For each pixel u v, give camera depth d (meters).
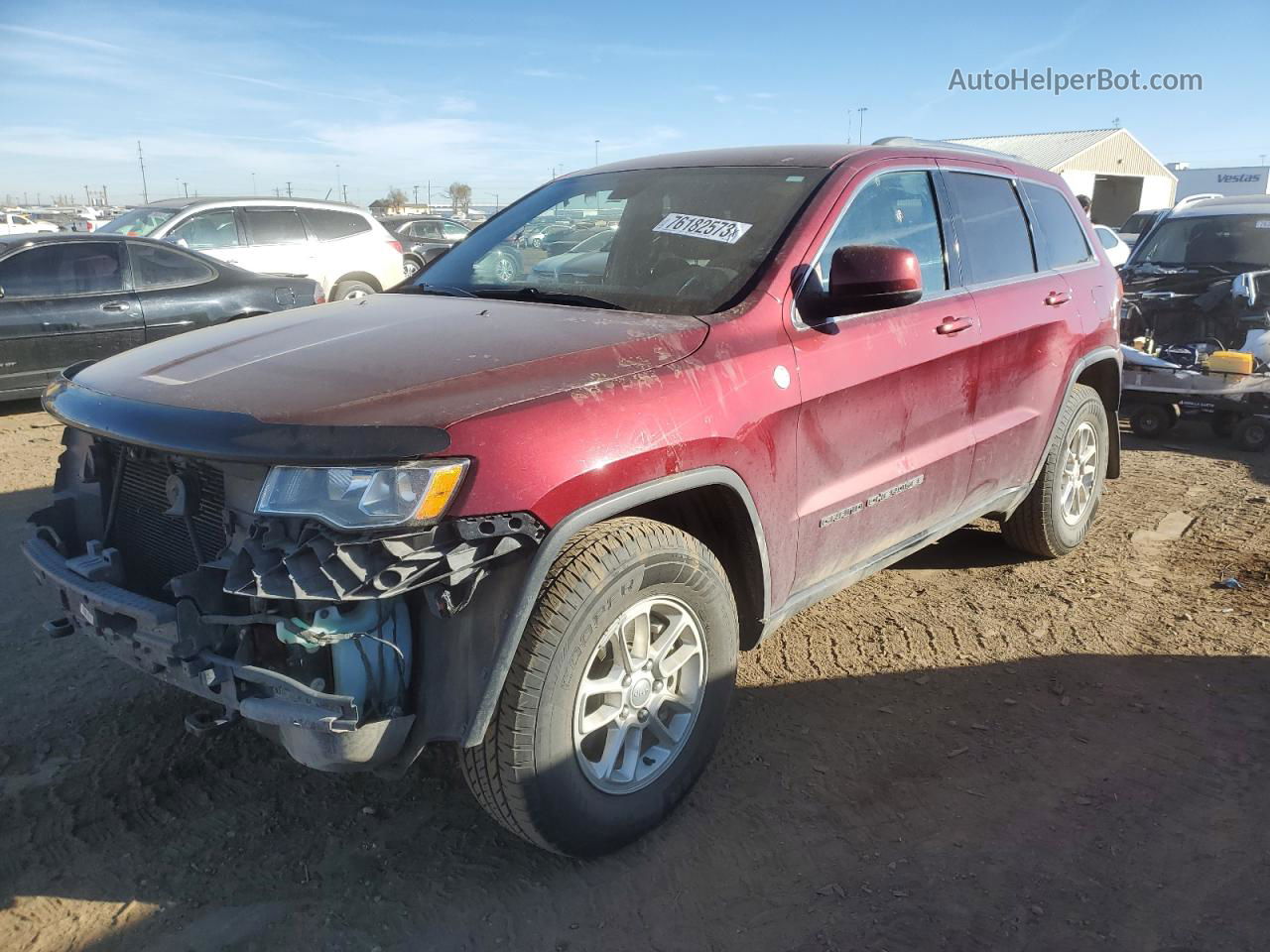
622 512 2.43
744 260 3.06
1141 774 3.01
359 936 2.36
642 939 2.37
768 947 2.33
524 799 2.34
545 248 3.53
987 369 3.77
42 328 7.46
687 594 2.64
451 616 2.23
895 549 3.57
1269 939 2.33
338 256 12.05
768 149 3.69
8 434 7.30
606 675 2.55
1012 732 3.27
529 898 2.50
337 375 2.39
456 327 2.79
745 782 2.98
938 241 3.68
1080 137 39.78
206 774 3.00
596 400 2.39
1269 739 3.20
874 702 3.46
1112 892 2.50
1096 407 4.75
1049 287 4.24
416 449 2.09
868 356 3.14
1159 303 8.29
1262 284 7.89
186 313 8.20
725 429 2.63
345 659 2.18
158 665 2.35
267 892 2.51
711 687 2.79
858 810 2.85
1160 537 5.14
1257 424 7.11
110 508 2.67
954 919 2.41
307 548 2.06
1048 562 4.79
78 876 2.54
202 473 2.34
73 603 2.55
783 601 3.04
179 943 2.33
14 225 28.86
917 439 3.47
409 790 2.95
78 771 2.99
